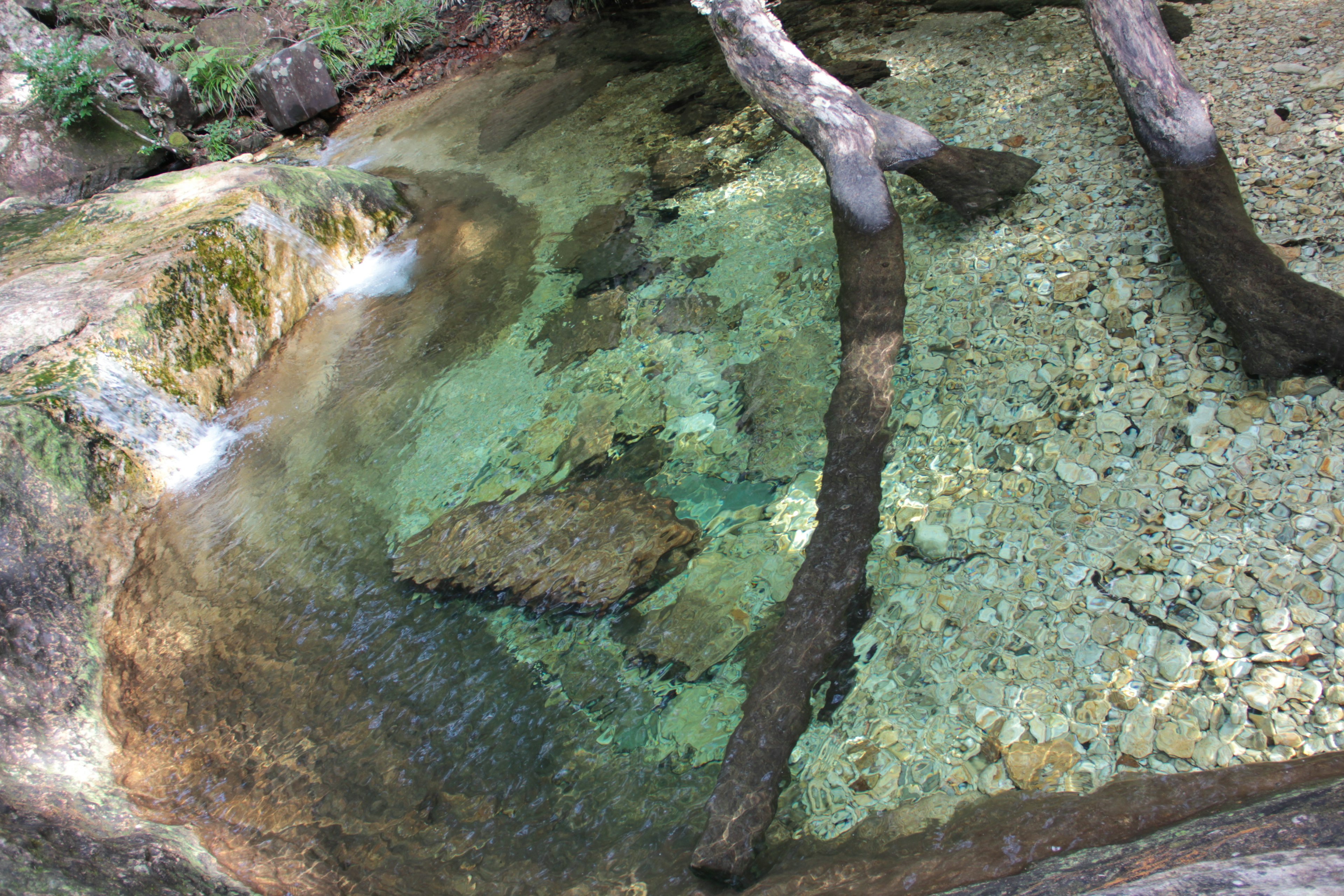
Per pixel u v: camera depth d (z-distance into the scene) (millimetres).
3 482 3174
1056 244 3699
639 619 2912
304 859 2322
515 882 2211
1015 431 3086
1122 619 2463
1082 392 3111
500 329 4402
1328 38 4250
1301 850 1312
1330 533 2465
